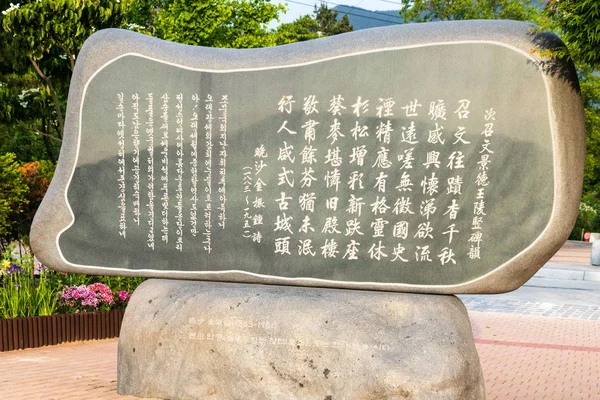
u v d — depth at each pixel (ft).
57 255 20.29
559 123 16.62
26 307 26.99
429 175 17.65
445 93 17.39
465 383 17.04
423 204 17.74
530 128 16.83
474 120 17.21
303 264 18.69
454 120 17.37
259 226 18.98
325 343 17.81
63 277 31.09
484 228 17.34
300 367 17.98
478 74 17.15
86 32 33.83
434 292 17.87
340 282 18.42
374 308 17.93
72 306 28.48
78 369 22.52
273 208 18.84
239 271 19.17
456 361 17.03
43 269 30.99
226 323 18.65
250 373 18.34
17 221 42.75
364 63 17.99
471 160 17.31
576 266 57.88
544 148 16.76
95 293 28.81
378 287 18.16
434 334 17.35
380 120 17.92
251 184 18.98
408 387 17.01
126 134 19.71
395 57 17.75
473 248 17.46
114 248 20.01
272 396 18.15
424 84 17.54
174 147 19.44
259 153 18.88
